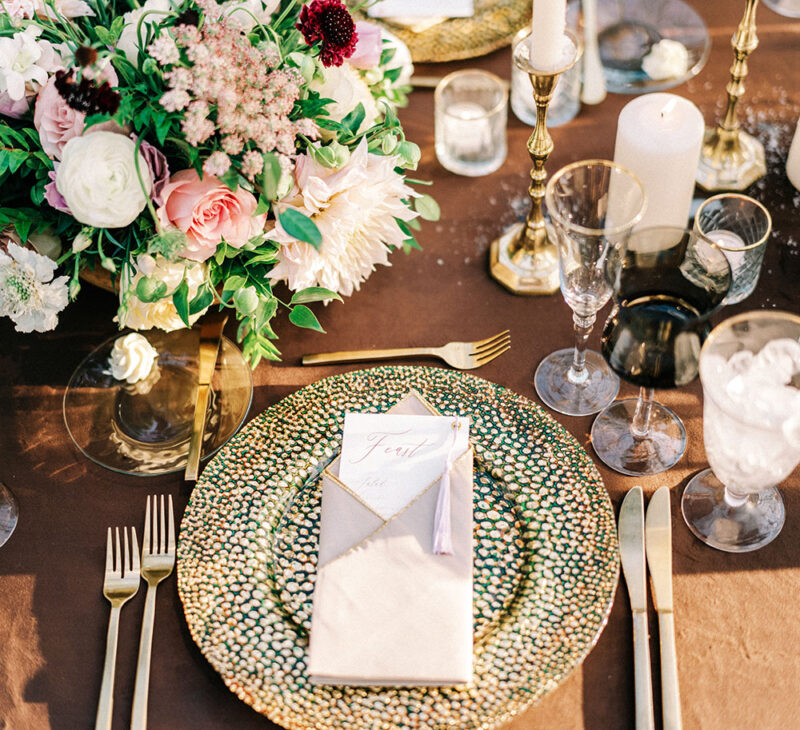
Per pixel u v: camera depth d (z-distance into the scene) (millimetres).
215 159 804
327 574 846
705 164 1226
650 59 1339
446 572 843
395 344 1099
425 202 1053
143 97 834
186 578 876
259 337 972
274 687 804
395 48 1199
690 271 850
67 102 793
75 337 1131
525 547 884
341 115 953
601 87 1338
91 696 861
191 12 822
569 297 966
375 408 990
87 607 913
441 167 1283
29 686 870
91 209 815
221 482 939
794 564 893
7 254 936
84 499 987
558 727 811
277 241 885
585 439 1002
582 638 812
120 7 995
